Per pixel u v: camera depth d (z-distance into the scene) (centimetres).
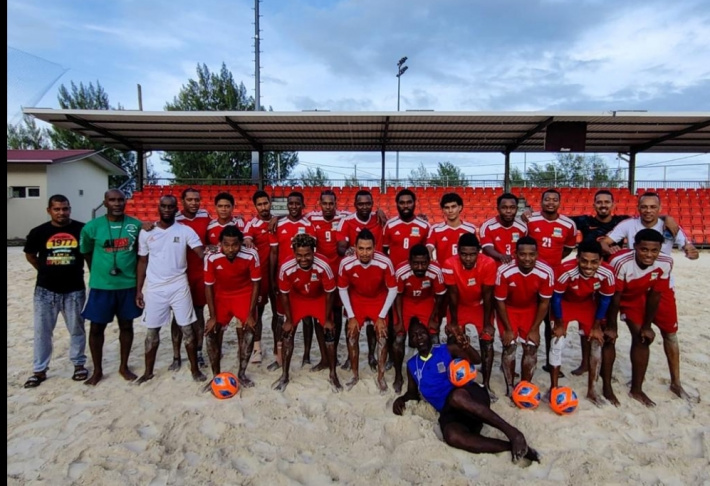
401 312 483
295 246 445
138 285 488
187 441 363
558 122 1594
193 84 3375
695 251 449
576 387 471
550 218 520
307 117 1540
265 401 434
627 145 1975
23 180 2078
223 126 1650
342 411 414
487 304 448
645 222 459
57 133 3378
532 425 388
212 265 467
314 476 319
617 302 428
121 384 479
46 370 483
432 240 541
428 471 322
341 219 570
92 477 312
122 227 477
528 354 441
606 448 354
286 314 472
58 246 470
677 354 447
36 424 389
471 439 347
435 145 1970
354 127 1667
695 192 2138
